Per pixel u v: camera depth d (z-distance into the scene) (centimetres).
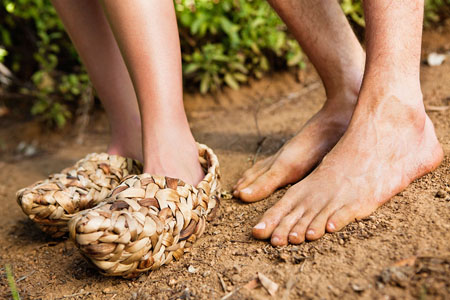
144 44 77
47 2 166
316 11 88
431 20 180
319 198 78
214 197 85
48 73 176
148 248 74
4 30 176
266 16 166
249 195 90
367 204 77
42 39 181
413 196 79
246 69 170
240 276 73
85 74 173
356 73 90
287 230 77
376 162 79
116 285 77
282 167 90
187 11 156
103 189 87
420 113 80
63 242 93
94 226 70
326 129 91
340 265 70
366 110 80
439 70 137
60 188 86
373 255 70
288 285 69
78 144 164
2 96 186
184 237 78
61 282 81
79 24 90
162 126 81
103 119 176
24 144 170
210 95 170
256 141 117
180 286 74
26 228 102
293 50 168
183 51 173
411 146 81
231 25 163
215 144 121
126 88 93
